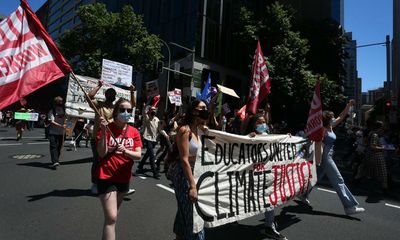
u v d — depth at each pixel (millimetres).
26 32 3691
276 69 26219
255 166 4355
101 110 5375
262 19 29406
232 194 3961
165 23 33219
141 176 8195
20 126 16594
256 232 4555
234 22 33812
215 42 31531
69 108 8531
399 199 7203
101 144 3264
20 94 3535
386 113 20016
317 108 5523
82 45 29062
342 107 29500
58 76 3732
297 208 5969
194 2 29781
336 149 23812
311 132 5531
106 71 9016
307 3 45312
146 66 28156
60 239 3963
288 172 5008
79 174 7859
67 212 4984
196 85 29219
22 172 7711
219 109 10461
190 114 3480
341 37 31891
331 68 31250
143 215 5047
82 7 28359
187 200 3271
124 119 3432
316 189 7746
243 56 34781
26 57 3639
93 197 5879
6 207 5066
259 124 4832
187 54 29828
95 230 4312
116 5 41312
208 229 4633
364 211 5941
